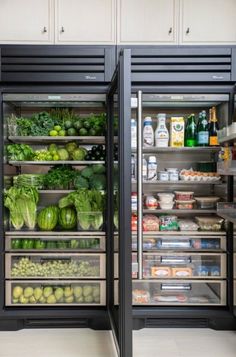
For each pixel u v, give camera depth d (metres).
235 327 2.38
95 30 2.37
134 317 2.37
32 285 2.48
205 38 2.39
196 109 2.73
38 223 2.48
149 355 2.06
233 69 2.32
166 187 2.74
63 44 2.36
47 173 2.59
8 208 2.46
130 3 2.37
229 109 2.34
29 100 2.35
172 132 2.49
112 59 2.32
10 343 2.20
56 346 2.16
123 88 1.65
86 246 2.44
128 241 1.69
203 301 2.46
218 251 2.43
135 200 2.49
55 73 2.31
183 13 2.38
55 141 2.65
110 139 2.35
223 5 2.39
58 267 2.44
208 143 2.47
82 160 2.50
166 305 2.40
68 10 2.36
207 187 2.74
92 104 2.57
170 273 2.46
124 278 1.69
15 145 2.45
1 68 2.29
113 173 2.32
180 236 2.44
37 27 2.35
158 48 2.31
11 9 2.35
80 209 2.44
